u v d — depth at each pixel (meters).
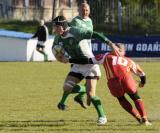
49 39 76.75
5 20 124.62
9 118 30.52
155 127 26.91
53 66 67.69
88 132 25.61
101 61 27.83
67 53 28.69
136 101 27.17
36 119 30.12
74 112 32.66
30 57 76.31
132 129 26.42
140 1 115.31
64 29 28.05
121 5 114.12
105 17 116.44
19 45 76.00
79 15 28.45
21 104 36.22
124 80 26.95
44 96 40.38
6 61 75.50
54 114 31.94
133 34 111.50
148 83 49.28
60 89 44.75
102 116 28.02
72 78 28.95
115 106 35.06
